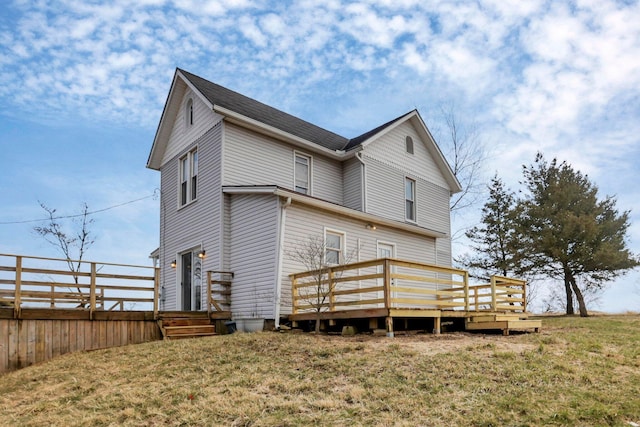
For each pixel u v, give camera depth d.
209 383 6.71
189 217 14.92
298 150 15.44
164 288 15.93
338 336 9.86
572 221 20.73
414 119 18.52
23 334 9.71
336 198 16.36
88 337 10.55
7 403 6.90
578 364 7.09
